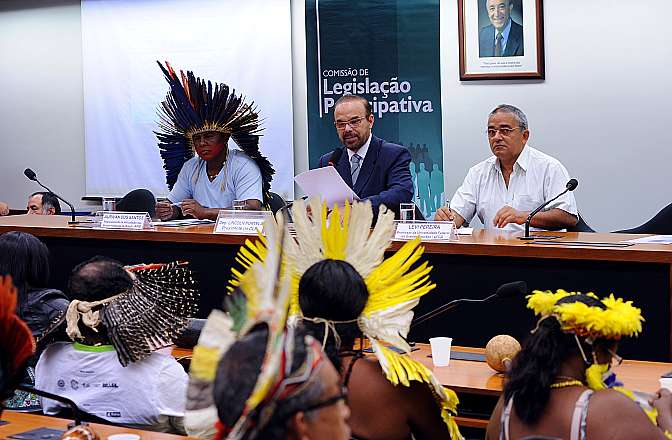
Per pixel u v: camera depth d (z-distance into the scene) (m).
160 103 8.24
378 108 7.56
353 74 7.61
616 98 6.99
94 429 2.74
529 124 7.20
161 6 8.15
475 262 4.38
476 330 4.39
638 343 4.05
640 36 6.90
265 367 1.14
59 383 2.92
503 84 7.24
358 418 2.42
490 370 3.40
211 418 1.30
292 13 7.81
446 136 7.43
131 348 2.83
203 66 8.03
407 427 2.45
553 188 5.41
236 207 5.33
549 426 2.12
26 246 3.77
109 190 8.49
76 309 2.85
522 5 7.10
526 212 5.45
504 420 2.22
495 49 7.20
